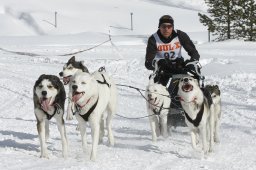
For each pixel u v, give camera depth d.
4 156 6.53
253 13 34.09
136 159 6.57
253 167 6.30
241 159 6.71
